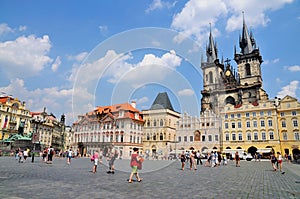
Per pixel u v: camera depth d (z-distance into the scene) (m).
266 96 79.81
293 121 56.25
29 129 80.50
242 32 94.12
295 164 35.28
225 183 11.26
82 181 10.47
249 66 88.81
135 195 7.61
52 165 21.12
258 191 9.09
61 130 98.81
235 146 59.94
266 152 55.03
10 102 76.31
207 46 88.19
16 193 7.47
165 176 13.68
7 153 40.34
